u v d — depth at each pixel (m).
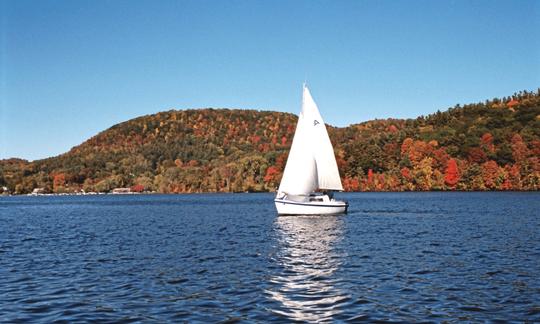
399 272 27.03
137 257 33.56
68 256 34.53
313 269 28.23
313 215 67.25
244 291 22.52
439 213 77.44
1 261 32.41
